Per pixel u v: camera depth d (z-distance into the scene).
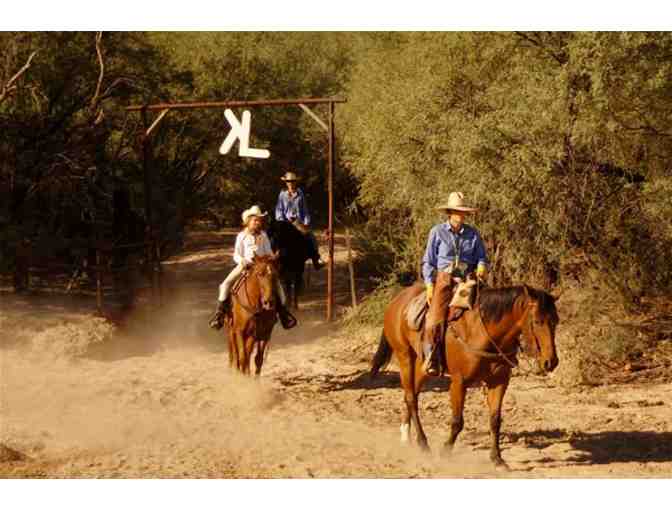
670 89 13.28
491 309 8.61
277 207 19.66
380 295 17.27
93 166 22.19
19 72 18.72
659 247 14.38
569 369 13.23
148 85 24.30
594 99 12.56
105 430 10.41
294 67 33.53
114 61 23.17
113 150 24.77
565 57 14.21
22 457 9.05
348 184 27.84
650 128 13.61
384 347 10.30
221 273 26.48
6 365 13.98
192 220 33.75
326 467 8.82
